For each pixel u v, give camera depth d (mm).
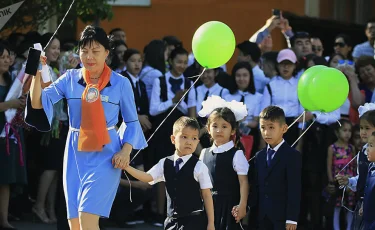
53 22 24812
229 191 14391
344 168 17453
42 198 18359
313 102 15062
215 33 14680
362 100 19438
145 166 19266
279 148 14547
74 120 11867
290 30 23281
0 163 16859
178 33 27047
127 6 26781
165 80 19234
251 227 14836
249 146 18312
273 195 14391
